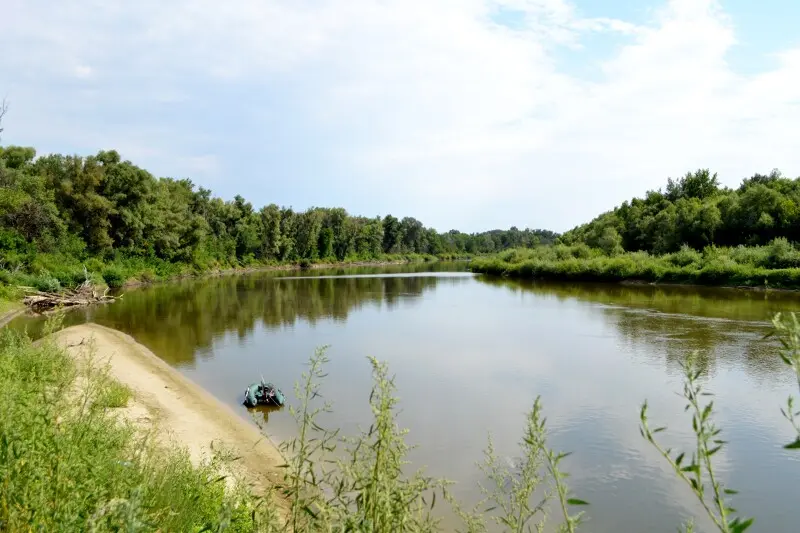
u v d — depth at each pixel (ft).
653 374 56.70
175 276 208.33
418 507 9.20
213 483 20.63
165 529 14.03
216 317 104.27
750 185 210.59
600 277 175.63
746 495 31.27
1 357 21.31
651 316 93.81
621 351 67.67
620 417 44.06
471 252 563.89
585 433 40.60
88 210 168.66
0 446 11.27
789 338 5.36
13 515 9.89
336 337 82.17
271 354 70.79
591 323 89.35
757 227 162.40
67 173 172.24
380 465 8.53
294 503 10.39
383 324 94.27
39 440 11.91
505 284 180.75
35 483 10.93
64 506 10.32
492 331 84.89
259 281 202.90
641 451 37.22
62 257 148.77
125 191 183.62
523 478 12.97
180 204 231.91
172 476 17.87
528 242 578.66
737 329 78.89
